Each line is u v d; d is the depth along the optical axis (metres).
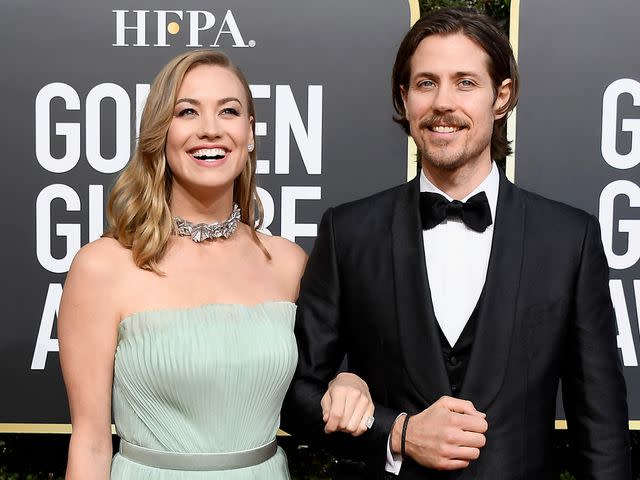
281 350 1.79
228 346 1.74
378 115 2.49
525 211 1.75
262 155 2.49
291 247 2.07
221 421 1.76
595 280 1.70
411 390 1.67
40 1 2.46
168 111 1.80
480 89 1.71
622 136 2.48
